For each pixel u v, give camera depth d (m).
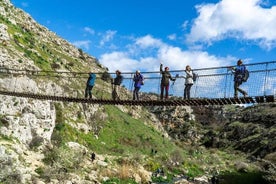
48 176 47.94
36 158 54.00
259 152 158.75
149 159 89.00
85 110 95.50
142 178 67.38
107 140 93.81
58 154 57.03
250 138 180.88
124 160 74.56
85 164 63.25
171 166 88.50
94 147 82.38
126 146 97.56
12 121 56.69
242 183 77.19
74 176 52.44
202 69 25.08
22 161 49.50
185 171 88.62
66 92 87.88
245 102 22.98
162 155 103.25
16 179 42.81
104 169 63.31
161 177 73.31
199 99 24.58
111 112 111.44
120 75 30.36
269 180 71.56
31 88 68.31
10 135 55.03
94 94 105.56
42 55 106.62
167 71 26.89
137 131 113.56
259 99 22.25
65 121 80.94
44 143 61.09
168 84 26.83
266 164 114.25
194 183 75.31
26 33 117.56
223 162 126.88
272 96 21.55
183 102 25.34
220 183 79.19
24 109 61.66
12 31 102.50
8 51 79.50
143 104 27.78
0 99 58.12
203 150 162.00
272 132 169.62
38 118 63.69
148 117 144.12
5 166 43.41
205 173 96.00
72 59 152.12
